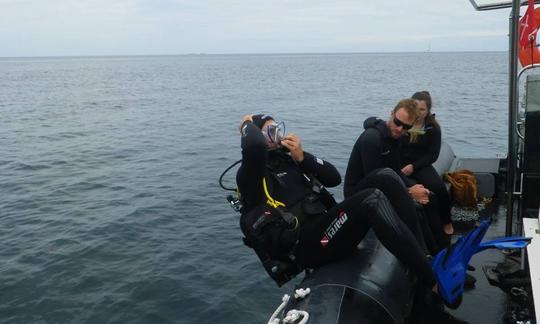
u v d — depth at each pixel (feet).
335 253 8.49
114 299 20.72
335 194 31.40
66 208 33.99
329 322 7.23
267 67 476.54
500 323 9.41
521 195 12.37
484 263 11.80
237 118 92.89
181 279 22.27
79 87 217.77
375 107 104.99
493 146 48.62
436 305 10.04
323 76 267.80
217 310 19.58
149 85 225.97
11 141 69.15
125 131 78.13
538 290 7.23
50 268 23.98
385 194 9.02
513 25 10.10
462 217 14.83
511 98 10.55
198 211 32.14
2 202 35.96
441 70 297.94
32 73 416.05
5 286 22.16
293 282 21.47
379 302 7.74
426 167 13.19
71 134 75.87
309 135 64.49
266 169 8.68
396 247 7.91
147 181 41.50
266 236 8.44
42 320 19.38
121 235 28.14
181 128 80.28
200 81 252.62
